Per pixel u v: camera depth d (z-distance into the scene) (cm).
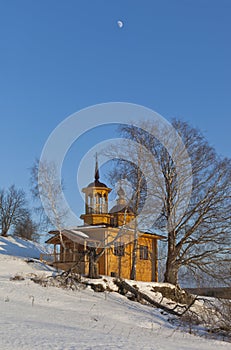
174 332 2186
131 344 1387
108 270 4016
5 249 5103
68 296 2695
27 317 1828
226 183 3691
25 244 5653
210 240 3644
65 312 2164
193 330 2339
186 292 3603
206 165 3694
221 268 3550
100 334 1577
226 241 3631
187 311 2819
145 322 2341
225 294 3459
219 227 3659
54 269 3766
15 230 6938
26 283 2825
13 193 7119
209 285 3591
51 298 2519
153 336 1859
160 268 4550
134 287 3366
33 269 3572
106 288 3122
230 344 1989
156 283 3512
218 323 2566
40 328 1540
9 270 3384
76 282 3073
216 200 3653
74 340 1335
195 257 3669
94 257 3331
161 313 2753
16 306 2127
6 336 1314
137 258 4347
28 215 7075
